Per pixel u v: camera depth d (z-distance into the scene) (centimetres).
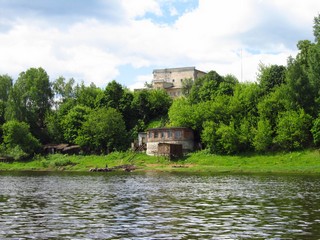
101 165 10612
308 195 4138
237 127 10369
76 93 16575
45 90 15750
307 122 9394
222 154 10144
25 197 4197
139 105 14450
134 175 7888
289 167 8162
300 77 9825
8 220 2784
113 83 14812
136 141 12706
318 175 7150
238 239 2191
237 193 4394
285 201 3691
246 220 2738
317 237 2230
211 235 2288
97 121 12612
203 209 3247
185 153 10925
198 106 11538
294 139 9256
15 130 12306
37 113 15400
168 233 2344
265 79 11575
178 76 19562
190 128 11338
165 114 14450
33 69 16138
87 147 12850
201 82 13675
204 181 6131
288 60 10250
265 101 10350
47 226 2567
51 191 4809
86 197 4153
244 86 11744
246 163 9131
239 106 10888
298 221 2686
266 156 9388
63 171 9888
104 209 3288
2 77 16050
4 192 4719
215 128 10438
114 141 12512
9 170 10506
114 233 2350
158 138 11488
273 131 9806
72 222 2703
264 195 4178
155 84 18900
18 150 11850
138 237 2247
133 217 2886
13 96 14100
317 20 10138
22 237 2261
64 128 13838
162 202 3709
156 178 6944
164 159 10400
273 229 2438
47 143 14088
